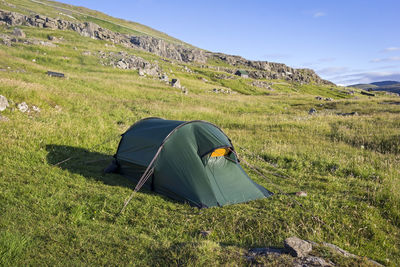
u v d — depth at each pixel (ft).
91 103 58.70
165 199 23.72
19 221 17.10
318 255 14.07
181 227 18.80
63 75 90.43
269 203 23.41
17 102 43.34
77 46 173.06
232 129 61.36
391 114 75.77
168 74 174.19
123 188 25.11
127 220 19.39
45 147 32.55
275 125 62.44
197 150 25.66
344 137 51.52
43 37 184.14
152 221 19.48
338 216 21.13
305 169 34.73
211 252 14.52
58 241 15.44
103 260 14.15
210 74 234.99
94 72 128.77
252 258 14.08
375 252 17.60
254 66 419.33
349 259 13.88
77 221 18.19
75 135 37.96
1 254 13.57
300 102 135.64
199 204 22.47
